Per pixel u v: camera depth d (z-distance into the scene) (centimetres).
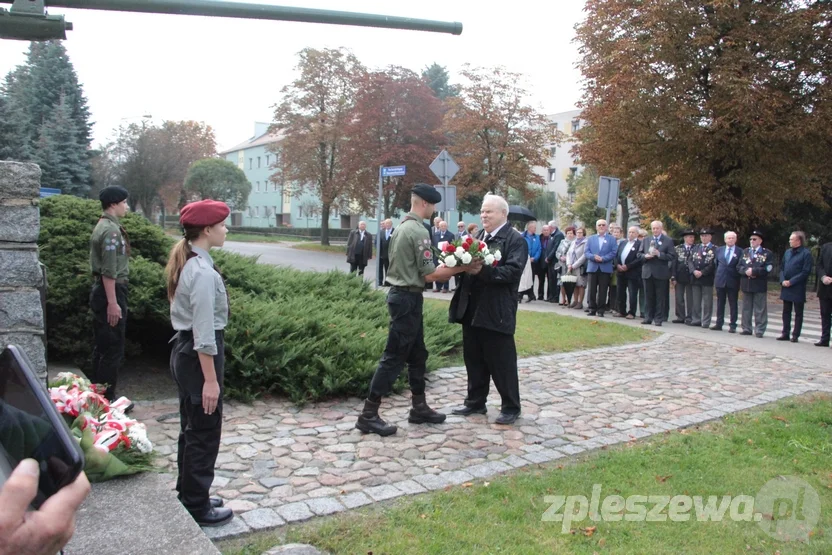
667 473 461
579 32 2259
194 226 350
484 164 3741
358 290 1045
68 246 690
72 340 668
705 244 1284
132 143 4431
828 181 2283
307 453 491
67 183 3262
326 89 4034
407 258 537
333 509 390
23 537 114
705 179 2098
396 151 3662
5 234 382
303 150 4056
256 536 357
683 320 1346
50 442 121
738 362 898
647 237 1334
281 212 7619
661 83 1959
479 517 384
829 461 493
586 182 4650
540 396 677
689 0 1927
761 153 1986
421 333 561
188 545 291
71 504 120
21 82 3725
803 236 1139
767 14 1873
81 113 3816
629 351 950
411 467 467
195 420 350
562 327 1113
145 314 713
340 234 5638
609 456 495
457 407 630
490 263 537
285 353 643
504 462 480
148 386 673
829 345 1104
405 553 339
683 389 725
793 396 704
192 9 404
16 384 135
